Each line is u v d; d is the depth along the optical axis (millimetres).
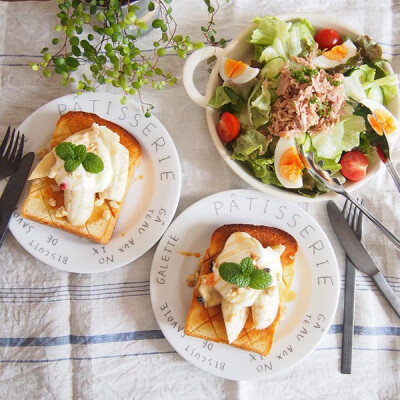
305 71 627
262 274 614
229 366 660
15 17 716
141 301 689
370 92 672
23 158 678
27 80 711
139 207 684
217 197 680
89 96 688
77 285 688
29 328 684
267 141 646
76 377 681
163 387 683
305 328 670
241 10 723
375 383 692
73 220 648
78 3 599
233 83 654
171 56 713
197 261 679
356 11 731
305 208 711
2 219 663
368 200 713
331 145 654
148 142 686
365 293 700
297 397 687
